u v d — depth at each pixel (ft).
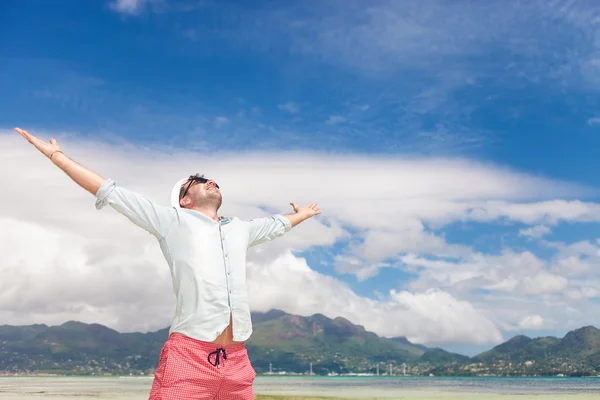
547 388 269.44
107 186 11.60
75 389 227.20
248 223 13.12
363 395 177.99
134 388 244.42
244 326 11.74
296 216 14.23
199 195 12.57
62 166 11.76
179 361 11.05
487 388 283.18
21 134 11.85
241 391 11.66
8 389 223.71
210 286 11.37
